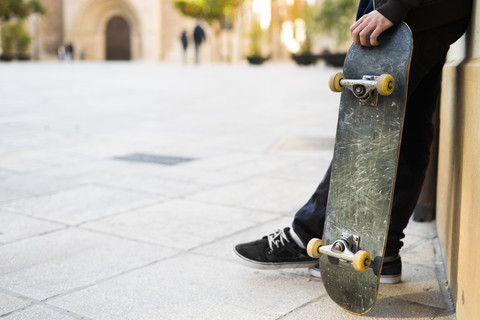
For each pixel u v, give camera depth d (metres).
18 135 6.07
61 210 3.23
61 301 2.06
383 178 1.81
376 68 1.81
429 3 1.83
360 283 1.88
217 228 2.92
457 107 2.05
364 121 1.84
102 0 44.50
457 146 2.01
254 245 2.28
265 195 3.56
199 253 2.56
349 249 1.87
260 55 38.69
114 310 1.99
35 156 4.87
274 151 5.10
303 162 4.59
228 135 6.10
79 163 4.58
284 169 4.33
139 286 2.20
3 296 2.10
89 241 2.71
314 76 19.77
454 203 2.06
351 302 1.93
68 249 2.60
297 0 39.34
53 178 4.04
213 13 41.16
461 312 1.78
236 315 1.95
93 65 30.50
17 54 40.12
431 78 2.09
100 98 10.60
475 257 1.59
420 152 2.12
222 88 13.45
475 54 1.79
